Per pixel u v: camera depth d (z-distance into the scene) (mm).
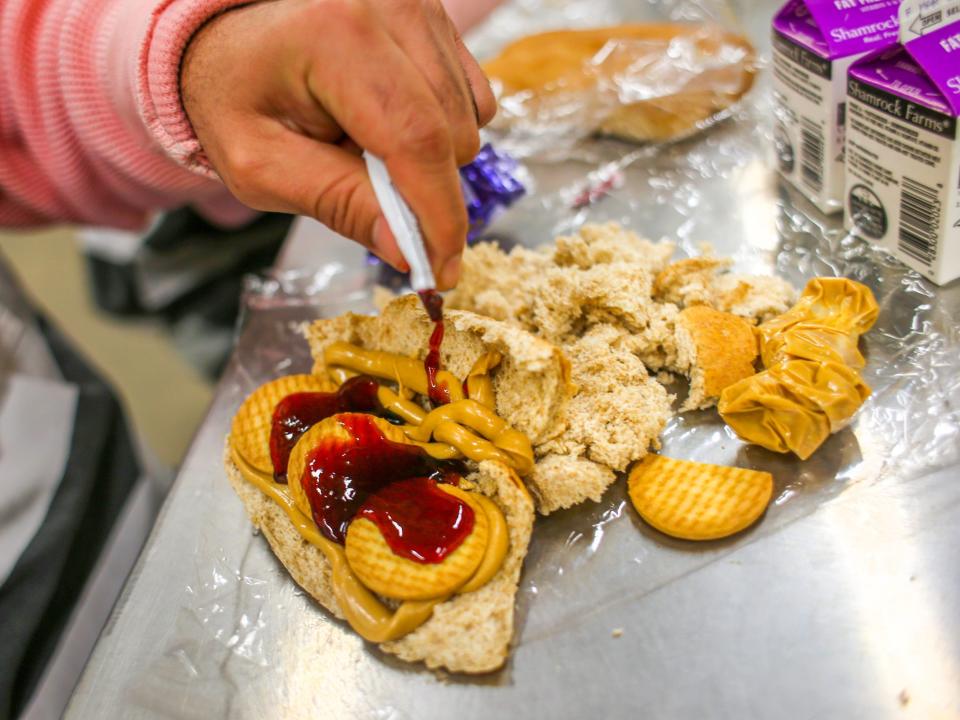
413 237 651
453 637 661
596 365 815
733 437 783
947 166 755
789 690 603
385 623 671
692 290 876
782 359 776
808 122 934
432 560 670
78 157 1150
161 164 1094
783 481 732
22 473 1139
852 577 655
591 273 886
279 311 1087
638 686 629
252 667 707
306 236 1224
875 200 875
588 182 1171
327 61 627
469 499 716
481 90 784
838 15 840
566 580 708
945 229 802
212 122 709
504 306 908
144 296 1862
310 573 736
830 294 832
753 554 688
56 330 1417
